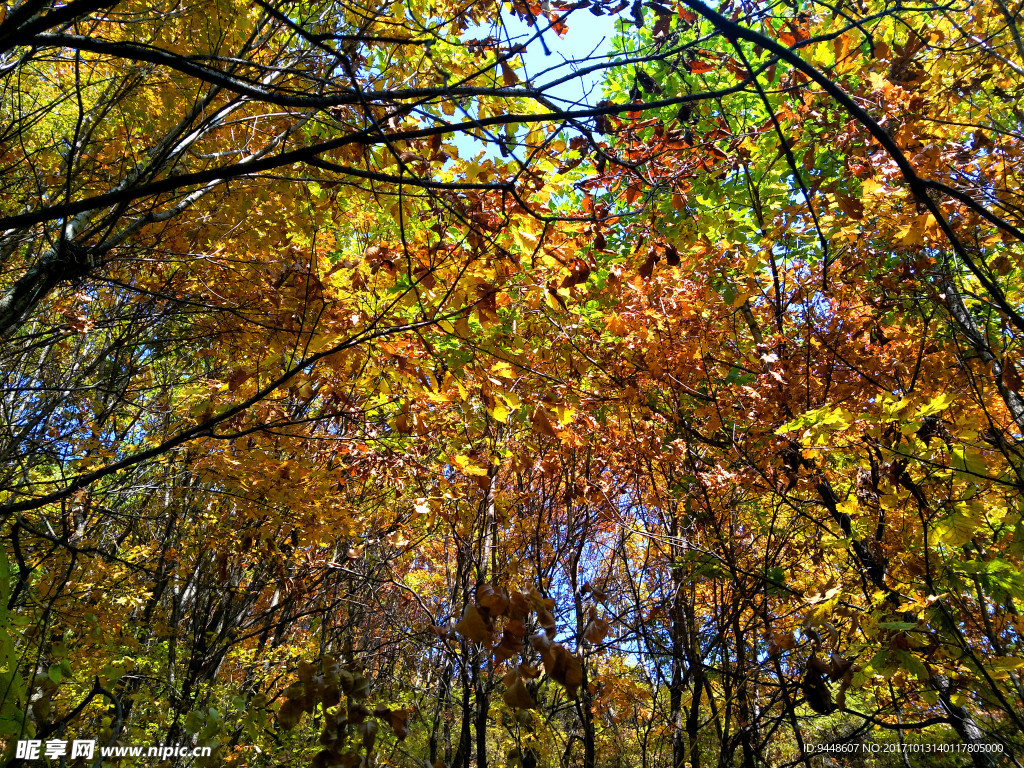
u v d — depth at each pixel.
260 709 2.37
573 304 4.41
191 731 2.24
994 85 3.40
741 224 4.59
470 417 3.22
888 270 4.29
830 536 4.38
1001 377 3.15
